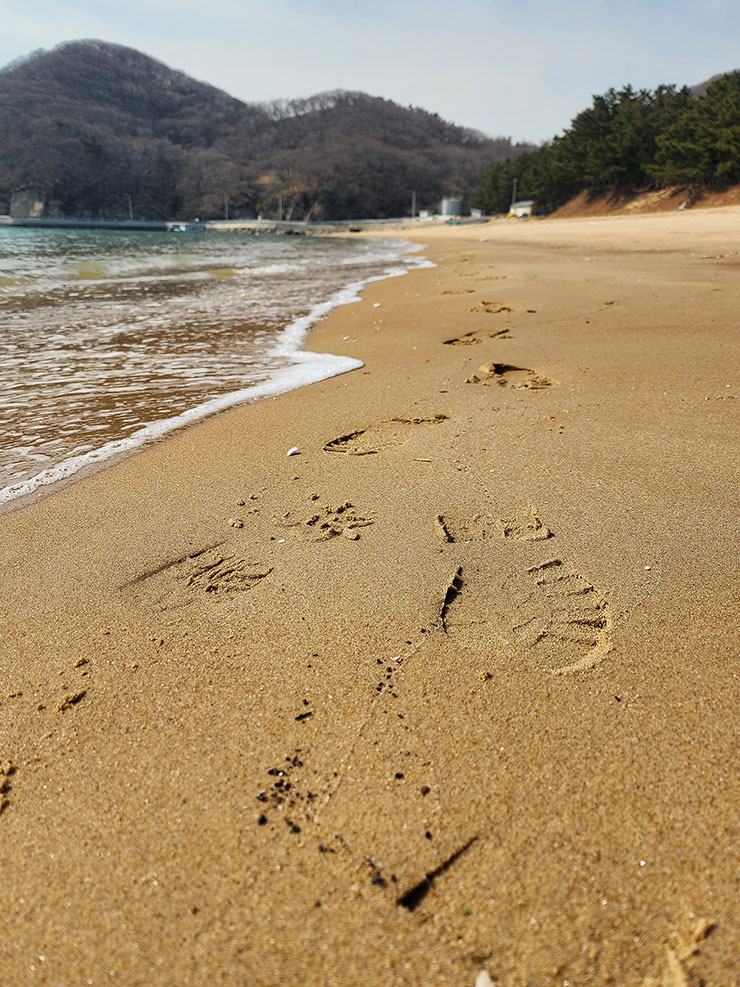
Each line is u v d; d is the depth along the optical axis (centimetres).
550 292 870
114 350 619
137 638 187
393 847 122
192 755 146
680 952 101
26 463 333
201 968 104
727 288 823
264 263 1967
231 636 186
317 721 154
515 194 7512
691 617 184
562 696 157
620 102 5853
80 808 134
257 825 128
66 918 112
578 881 113
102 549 239
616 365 470
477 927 107
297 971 102
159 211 12100
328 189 11225
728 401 375
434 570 216
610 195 5366
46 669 175
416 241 4366
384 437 349
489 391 425
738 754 138
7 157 10988
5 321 771
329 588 208
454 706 156
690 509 246
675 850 118
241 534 247
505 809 128
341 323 761
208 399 448
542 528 239
